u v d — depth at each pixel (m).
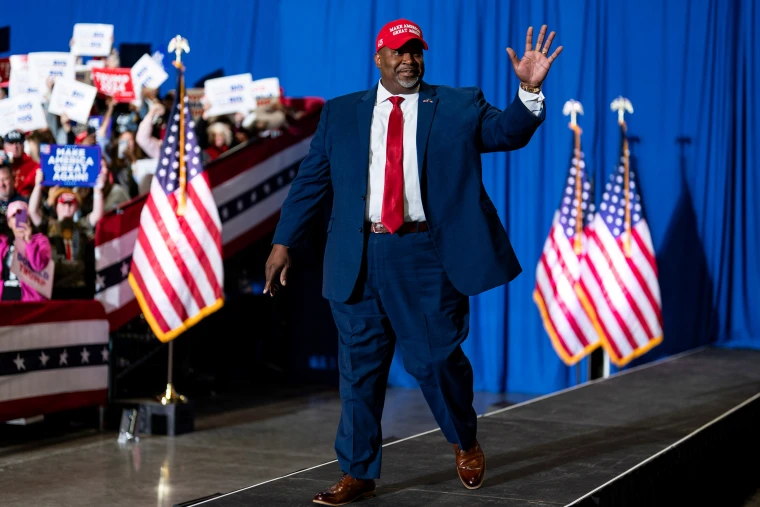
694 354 8.31
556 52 3.36
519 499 3.66
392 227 3.50
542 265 8.41
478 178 3.60
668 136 8.88
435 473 4.10
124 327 8.60
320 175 3.80
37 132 7.92
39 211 7.48
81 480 5.85
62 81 7.70
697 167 8.84
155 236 7.13
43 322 6.75
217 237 7.25
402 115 3.58
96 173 7.58
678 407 5.85
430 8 9.42
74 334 7.00
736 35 8.81
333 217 3.69
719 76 8.80
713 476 5.32
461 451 3.85
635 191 8.22
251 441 7.11
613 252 8.14
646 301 8.12
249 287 10.03
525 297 9.21
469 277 3.53
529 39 3.39
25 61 8.34
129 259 7.57
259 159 8.75
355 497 3.64
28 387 6.63
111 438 7.11
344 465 3.64
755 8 8.77
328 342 9.98
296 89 9.97
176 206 7.16
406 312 3.60
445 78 9.36
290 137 9.12
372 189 3.58
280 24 10.01
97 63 8.77
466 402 3.73
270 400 8.95
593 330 8.31
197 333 9.84
